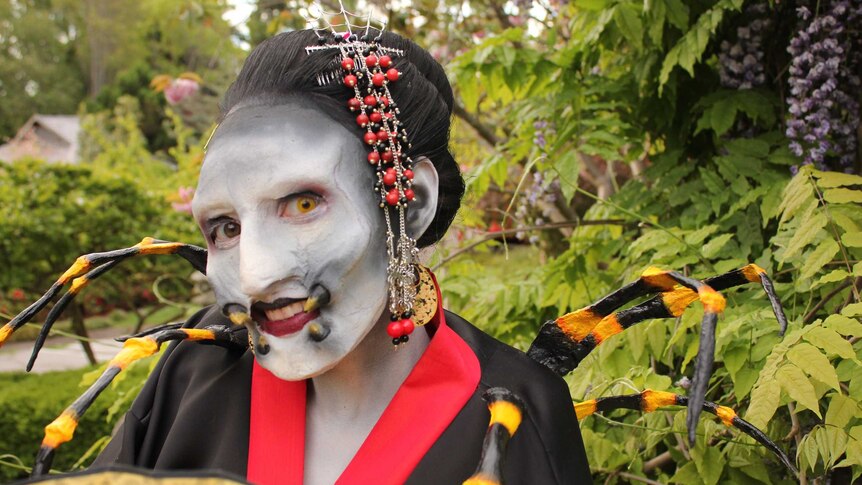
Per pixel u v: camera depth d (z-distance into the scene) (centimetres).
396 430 94
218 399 104
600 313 105
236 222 87
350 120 89
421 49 100
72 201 606
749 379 136
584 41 185
